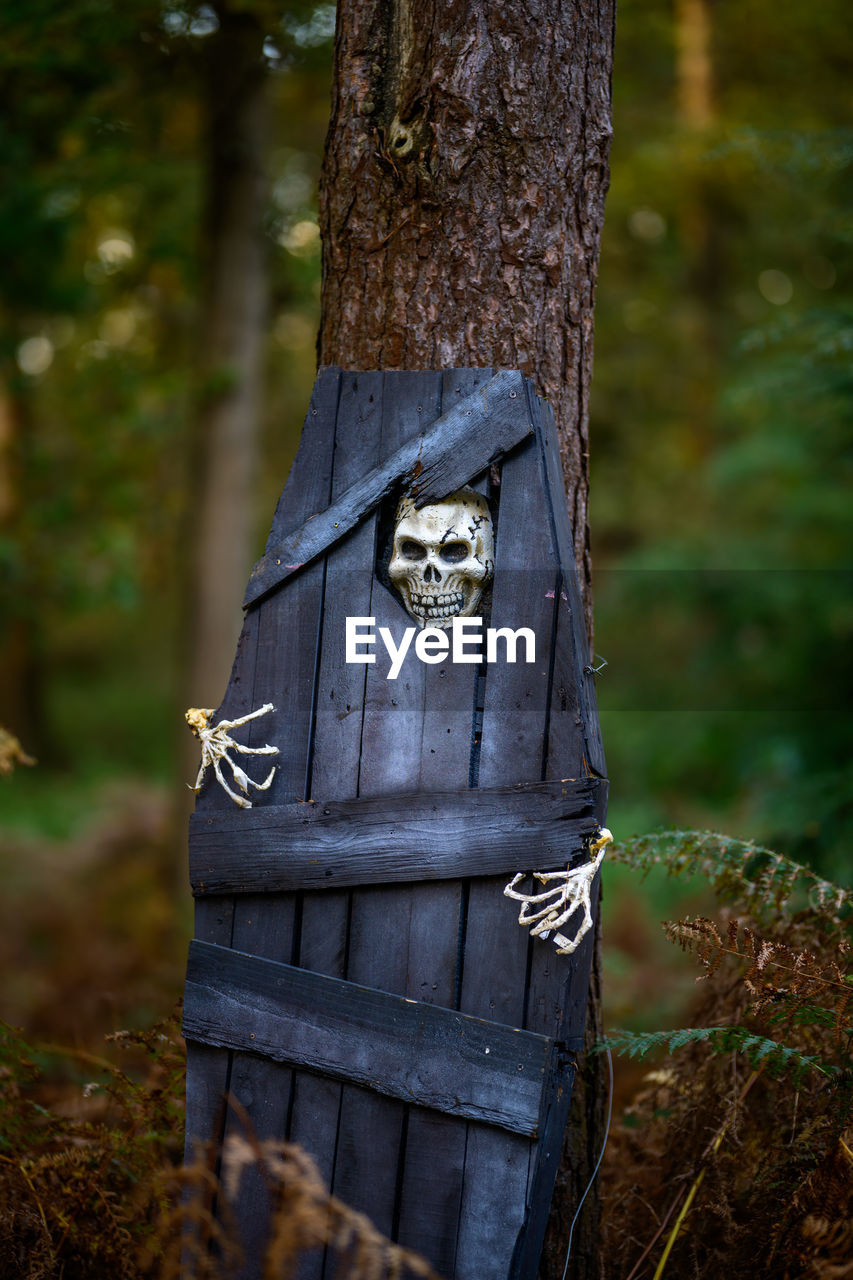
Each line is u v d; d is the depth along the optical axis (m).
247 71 6.93
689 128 9.46
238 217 7.36
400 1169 2.22
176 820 7.68
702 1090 2.66
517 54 2.46
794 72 9.37
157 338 8.75
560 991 2.17
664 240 11.04
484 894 2.25
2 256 7.18
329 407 2.46
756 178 9.02
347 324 2.58
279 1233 1.98
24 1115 2.78
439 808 2.27
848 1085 2.24
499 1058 2.18
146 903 7.93
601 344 10.88
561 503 2.40
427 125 2.47
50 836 11.12
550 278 2.51
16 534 7.62
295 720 2.41
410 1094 2.22
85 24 5.64
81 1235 2.46
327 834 2.34
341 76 2.59
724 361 10.38
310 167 8.97
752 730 7.22
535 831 2.20
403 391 2.42
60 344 8.96
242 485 7.60
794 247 9.94
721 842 2.74
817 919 2.71
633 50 10.20
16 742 3.67
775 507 8.11
